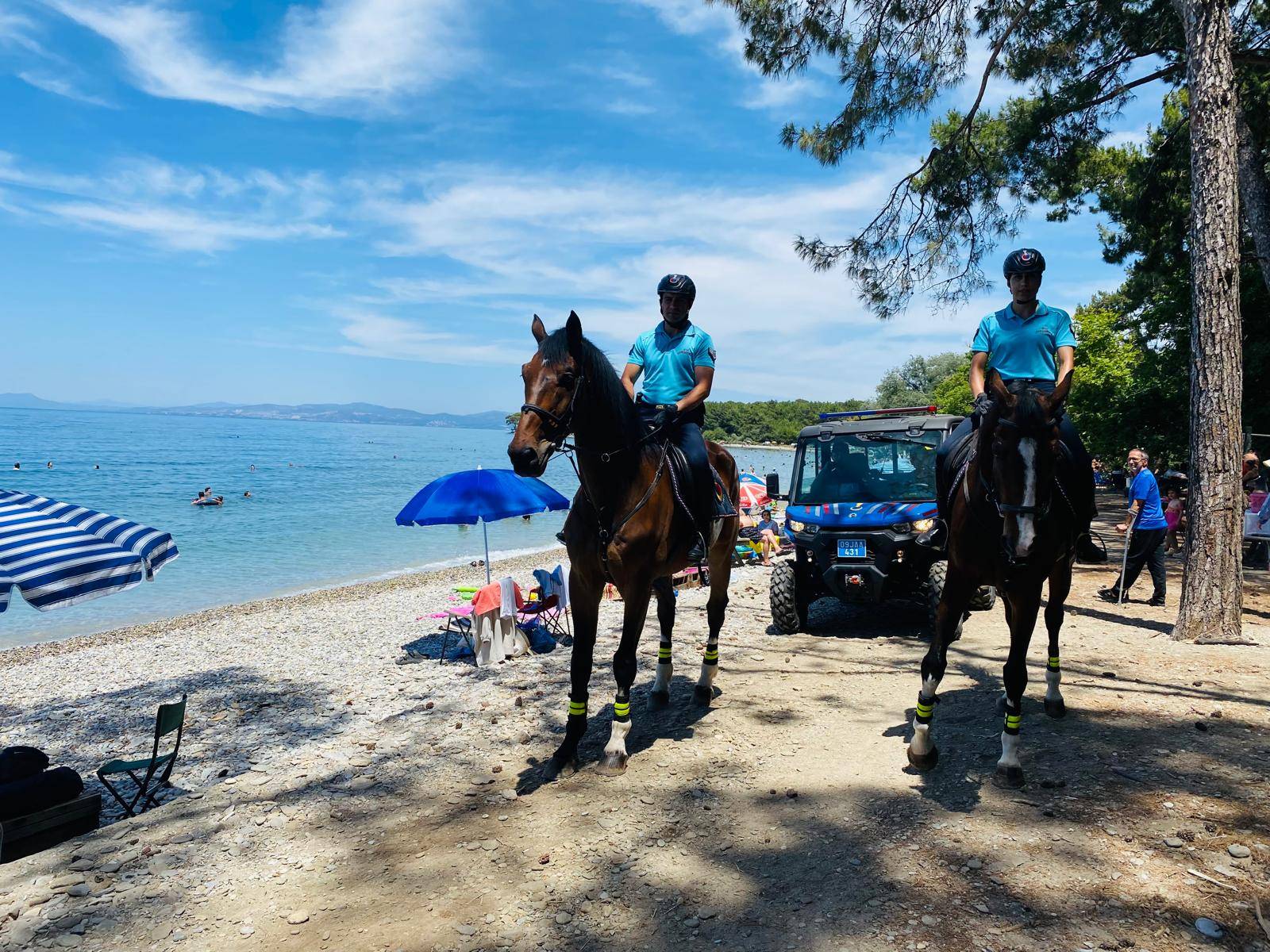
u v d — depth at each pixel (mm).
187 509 33094
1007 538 3686
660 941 3072
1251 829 3658
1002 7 11398
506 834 4043
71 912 3449
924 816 3967
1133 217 16203
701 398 5172
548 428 4125
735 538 6070
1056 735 4980
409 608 13156
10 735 7039
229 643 10812
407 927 3232
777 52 11148
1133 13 12070
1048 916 3062
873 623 8938
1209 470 7305
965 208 12844
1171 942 2873
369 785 4852
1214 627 7320
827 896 3303
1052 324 4617
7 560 3881
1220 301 7148
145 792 5145
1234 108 7211
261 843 4062
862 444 8586
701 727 5582
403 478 56719
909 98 11469
